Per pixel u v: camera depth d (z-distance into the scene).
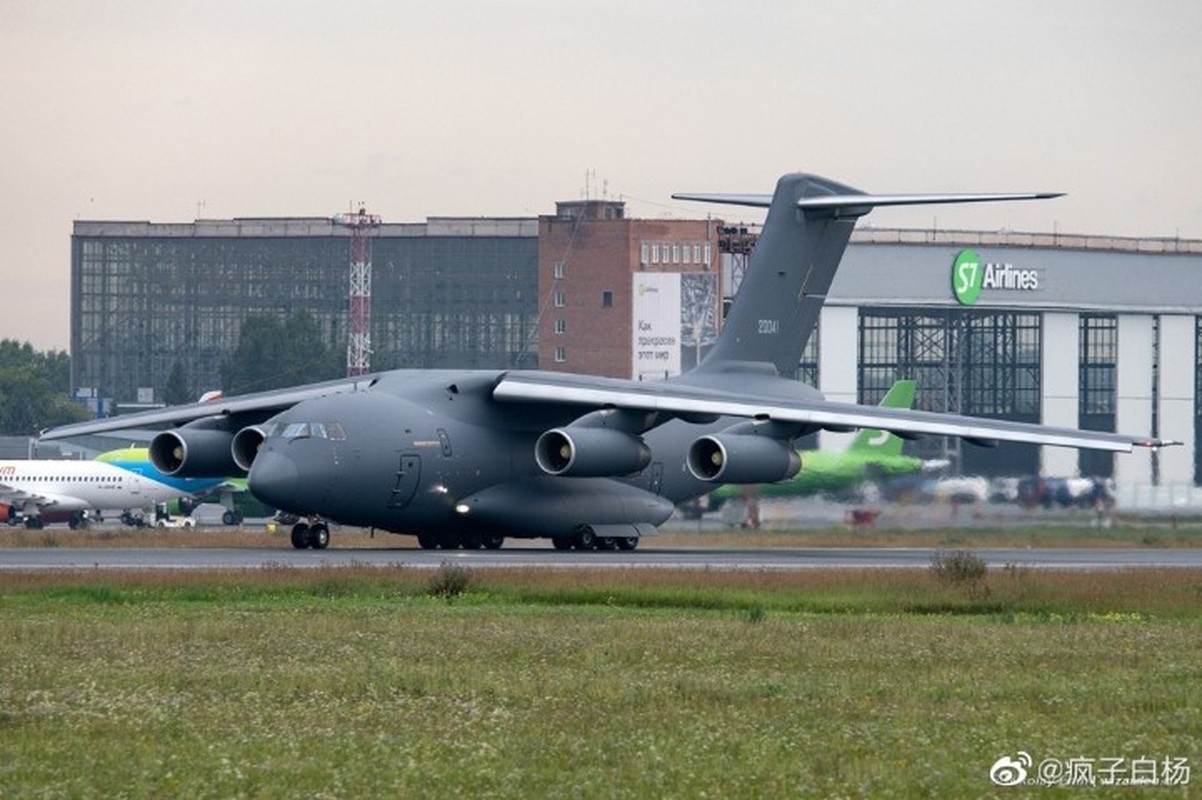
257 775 54.19
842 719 64.31
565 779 53.78
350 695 68.69
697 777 54.03
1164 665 79.75
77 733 60.62
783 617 99.38
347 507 147.75
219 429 158.38
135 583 110.38
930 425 150.00
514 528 155.62
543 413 158.00
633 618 97.12
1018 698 69.50
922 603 105.69
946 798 52.44
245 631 87.56
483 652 81.38
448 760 56.66
